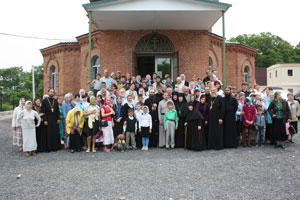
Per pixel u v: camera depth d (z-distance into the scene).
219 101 8.32
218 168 5.93
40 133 8.11
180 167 6.04
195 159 6.81
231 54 18.02
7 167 6.24
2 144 9.68
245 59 19.06
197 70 13.47
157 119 8.72
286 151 7.67
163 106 8.61
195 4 10.27
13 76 60.34
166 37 13.54
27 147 7.38
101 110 8.03
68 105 8.60
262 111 8.53
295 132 8.98
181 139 8.56
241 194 4.38
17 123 8.14
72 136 7.94
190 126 8.22
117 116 8.65
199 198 4.23
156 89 10.07
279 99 8.22
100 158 7.04
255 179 5.14
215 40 16.20
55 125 8.27
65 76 17.48
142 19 11.59
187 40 13.48
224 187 4.72
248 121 8.35
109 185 4.88
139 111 8.45
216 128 8.23
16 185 4.94
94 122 7.96
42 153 7.90
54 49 18.31
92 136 8.08
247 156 7.07
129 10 10.25
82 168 6.04
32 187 4.82
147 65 14.02
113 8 10.23
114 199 4.23
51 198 4.29
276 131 8.15
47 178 5.34
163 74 13.99
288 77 43.56
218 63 16.62
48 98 8.30
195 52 13.50
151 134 8.71
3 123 18.33
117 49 13.30
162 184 4.91
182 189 4.64
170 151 7.98
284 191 4.50
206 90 8.67
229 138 8.27
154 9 10.24
